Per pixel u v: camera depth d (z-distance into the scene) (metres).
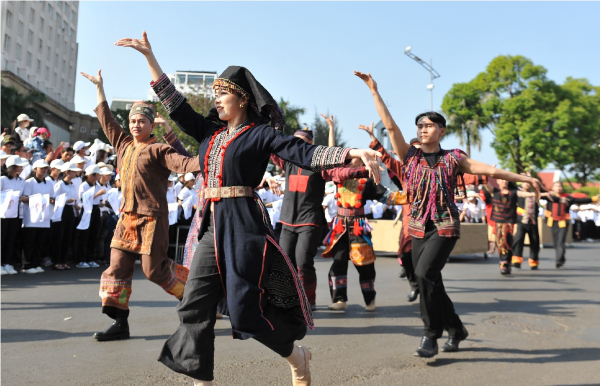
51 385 3.29
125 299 4.43
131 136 4.62
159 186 4.34
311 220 5.59
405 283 8.30
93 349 4.11
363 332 4.91
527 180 3.89
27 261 8.38
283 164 5.75
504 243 9.52
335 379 3.53
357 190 5.92
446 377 3.64
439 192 3.99
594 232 22.73
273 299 2.75
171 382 3.39
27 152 9.38
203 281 2.69
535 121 39.94
